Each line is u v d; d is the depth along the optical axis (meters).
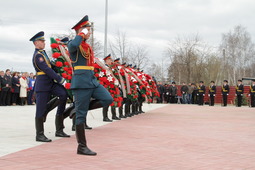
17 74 20.38
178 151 6.38
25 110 16.12
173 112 17.31
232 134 8.91
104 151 6.23
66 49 7.88
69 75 7.67
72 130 9.11
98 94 5.97
